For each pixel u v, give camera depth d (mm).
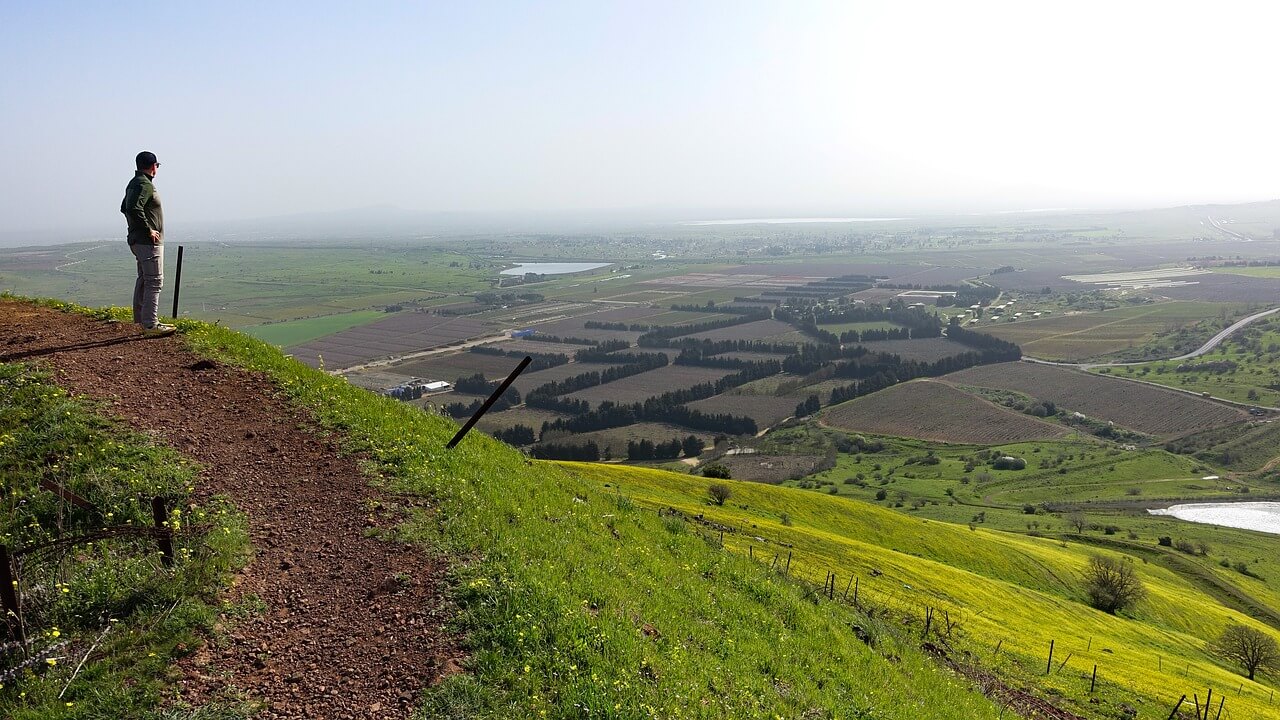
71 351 20000
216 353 21969
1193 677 48562
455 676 10625
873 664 20359
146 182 22391
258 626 11273
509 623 11953
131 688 9570
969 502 132125
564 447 138875
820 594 28312
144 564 12008
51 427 15227
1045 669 39719
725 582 21375
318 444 18031
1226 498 134500
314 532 14195
